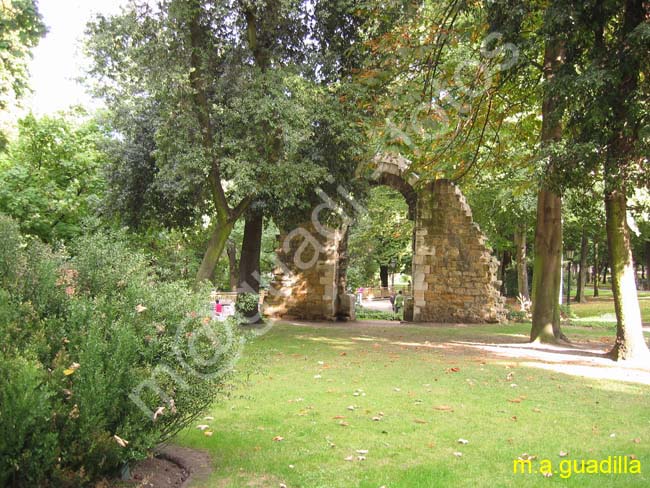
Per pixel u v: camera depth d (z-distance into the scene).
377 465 4.78
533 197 19.11
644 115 9.11
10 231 4.25
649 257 36.50
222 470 4.65
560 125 12.16
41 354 3.79
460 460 4.92
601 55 9.74
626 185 10.02
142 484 4.27
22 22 12.41
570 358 11.16
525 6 10.71
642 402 7.31
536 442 5.47
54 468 3.57
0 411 3.35
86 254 4.57
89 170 22.41
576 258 44.06
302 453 5.08
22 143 21.52
